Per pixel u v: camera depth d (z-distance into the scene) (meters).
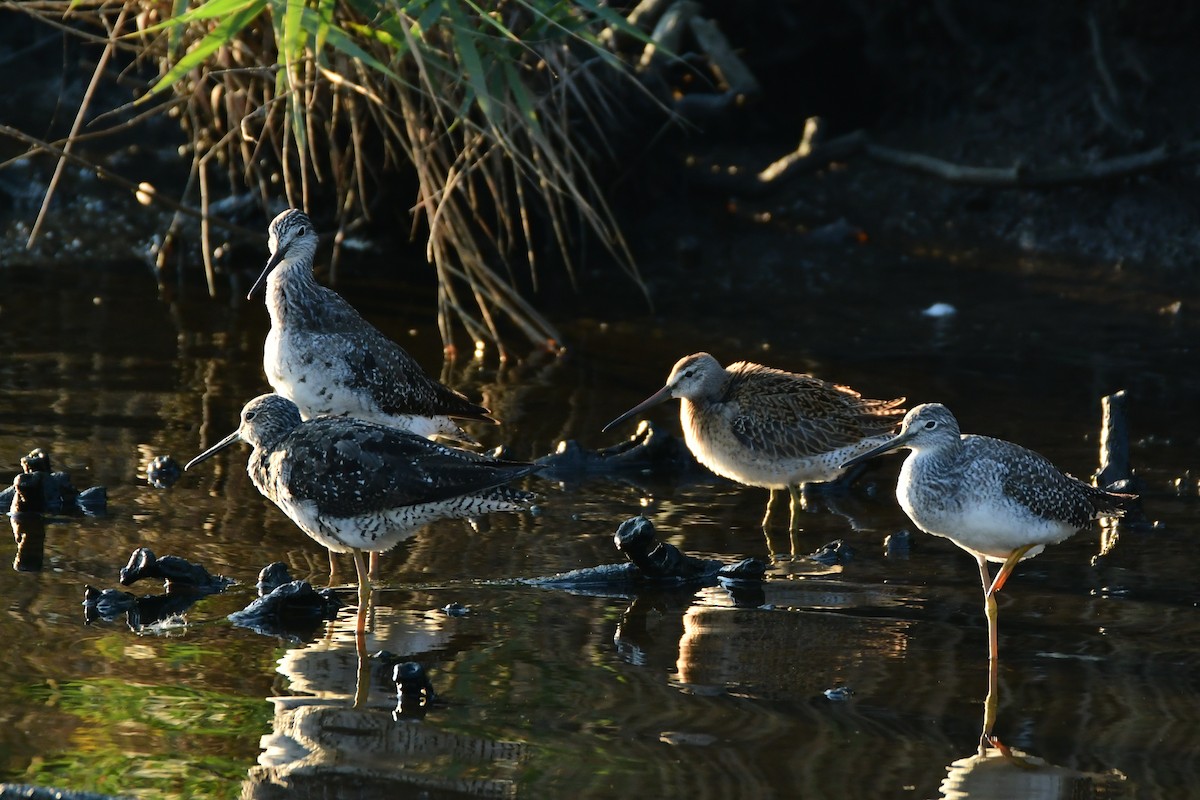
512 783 7.98
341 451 10.08
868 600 10.95
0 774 7.86
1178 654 9.97
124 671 9.23
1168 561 11.78
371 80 16.86
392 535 10.13
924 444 10.50
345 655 9.65
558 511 12.89
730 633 10.25
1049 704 9.15
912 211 22.36
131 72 24.27
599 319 18.41
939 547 12.22
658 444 14.34
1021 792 8.02
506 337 17.66
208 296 18.62
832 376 16.17
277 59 16.47
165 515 12.18
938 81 23.77
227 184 22.16
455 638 10.02
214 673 9.27
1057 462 13.62
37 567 10.91
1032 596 11.06
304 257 13.10
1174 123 21.84
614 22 14.93
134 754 8.16
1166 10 22.08
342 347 12.81
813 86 24.80
